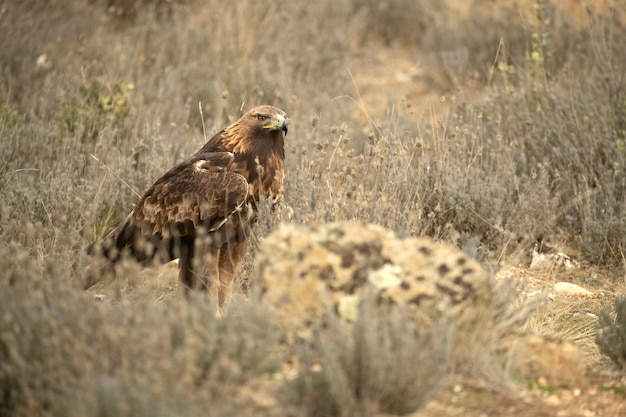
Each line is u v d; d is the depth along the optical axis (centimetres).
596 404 1616
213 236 2158
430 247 1641
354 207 2242
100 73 3909
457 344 1591
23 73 3797
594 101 3162
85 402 1305
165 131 3322
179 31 4438
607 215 2711
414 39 5078
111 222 2684
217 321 1573
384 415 1453
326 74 4434
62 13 4512
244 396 1430
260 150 2208
